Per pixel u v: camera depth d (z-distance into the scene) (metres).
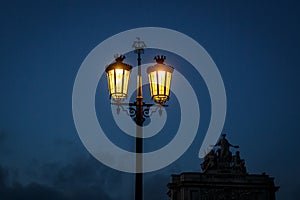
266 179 82.50
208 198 80.62
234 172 82.25
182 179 81.56
